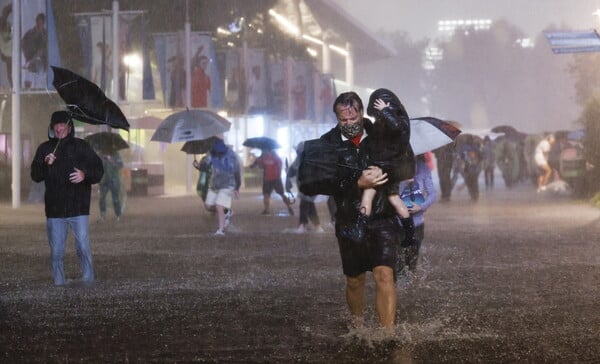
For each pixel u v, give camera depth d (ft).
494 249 104.63
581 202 196.34
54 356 48.49
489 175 271.28
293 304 65.57
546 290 71.72
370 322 56.80
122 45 223.92
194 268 88.22
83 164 76.07
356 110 48.49
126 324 57.67
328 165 48.57
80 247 77.66
